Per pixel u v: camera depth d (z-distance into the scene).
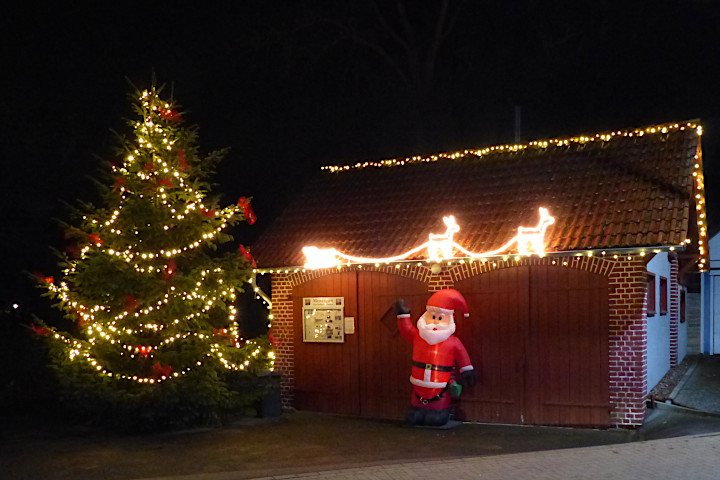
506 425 12.82
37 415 14.77
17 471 10.08
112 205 13.51
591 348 12.27
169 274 12.93
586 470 8.88
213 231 13.53
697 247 16.66
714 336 20.86
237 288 13.91
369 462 10.27
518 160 14.88
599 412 12.13
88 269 12.64
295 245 15.23
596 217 12.50
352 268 14.62
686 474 8.50
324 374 14.84
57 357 13.69
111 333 12.99
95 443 11.95
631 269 12.02
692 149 13.12
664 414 12.41
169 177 13.25
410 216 14.70
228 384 13.77
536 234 12.24
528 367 12.77
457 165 15.60
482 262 13.23
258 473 9.66
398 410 14.02
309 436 12.43
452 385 12.84
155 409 12.59
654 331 14.45
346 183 16.58
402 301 13.41
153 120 13.66
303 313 15.10
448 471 9.05
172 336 13.01
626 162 13.51
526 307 12.84
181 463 10.49
